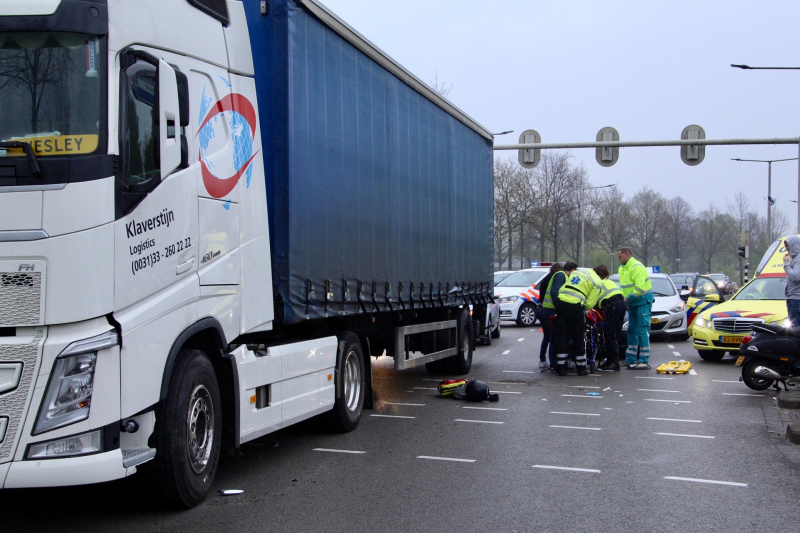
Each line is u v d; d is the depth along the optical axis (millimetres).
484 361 14711
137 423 4570
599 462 6648
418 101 10023
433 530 4793
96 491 5609
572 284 12570
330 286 7297
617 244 59812
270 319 6293
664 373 13000
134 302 4496
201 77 5402
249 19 6559
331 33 7387
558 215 45000
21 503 5332
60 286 4141
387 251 8867
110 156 4316
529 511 5211
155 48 4848
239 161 5879
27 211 4137
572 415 8977
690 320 20219
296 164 6617
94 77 4320
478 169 13156
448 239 11359
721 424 8453
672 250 70125
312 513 5121
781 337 10500
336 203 7461
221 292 5488
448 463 6578
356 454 6914
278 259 6453
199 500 5223
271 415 6219
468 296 12516
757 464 6621
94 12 4359
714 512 5223
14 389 4098
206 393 5309
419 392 10836
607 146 20484
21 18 4293
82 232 4184
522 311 22969
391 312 9391
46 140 4223
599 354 13773
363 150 8156
